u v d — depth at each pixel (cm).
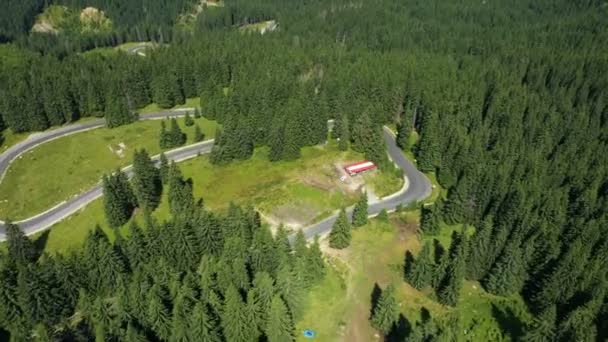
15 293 7381
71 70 16275
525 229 9175
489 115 14025
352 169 11219
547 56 18538
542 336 7131
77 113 14550
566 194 10231
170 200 10150
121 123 14000
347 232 9256
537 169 11112
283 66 16800
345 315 8194
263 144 12450
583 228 9031
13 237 8794
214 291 7369
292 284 7688
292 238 9756
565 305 7938
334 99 14538
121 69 16050
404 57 17925
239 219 8806
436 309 8412
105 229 10038
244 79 15362
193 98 16650
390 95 14588
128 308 7056
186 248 8494
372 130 11812
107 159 12319
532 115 13662
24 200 10950
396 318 7806
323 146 12600
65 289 7762
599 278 7825
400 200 11069
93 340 7000
